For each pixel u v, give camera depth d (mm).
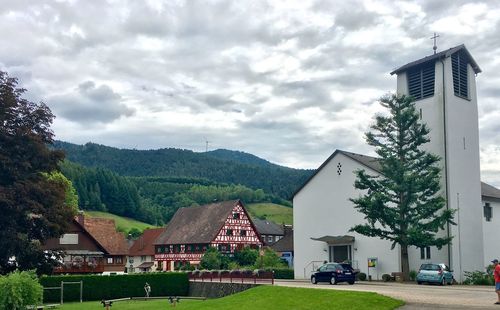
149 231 103688
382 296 25703
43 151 41469
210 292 48719
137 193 148875
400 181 44312
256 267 65812
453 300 25328
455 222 48500
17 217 39188
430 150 50219
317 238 54688
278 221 146250
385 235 45250
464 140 50938
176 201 167875
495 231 55594
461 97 51281
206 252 75250
